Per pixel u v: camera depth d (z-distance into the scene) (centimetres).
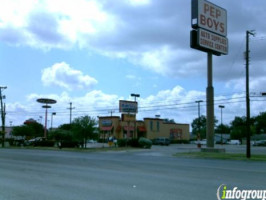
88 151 3897
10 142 6338
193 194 916
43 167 1736
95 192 951
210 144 3606
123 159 2423
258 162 2258
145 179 1238
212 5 3775
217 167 1775
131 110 5375
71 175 1371
